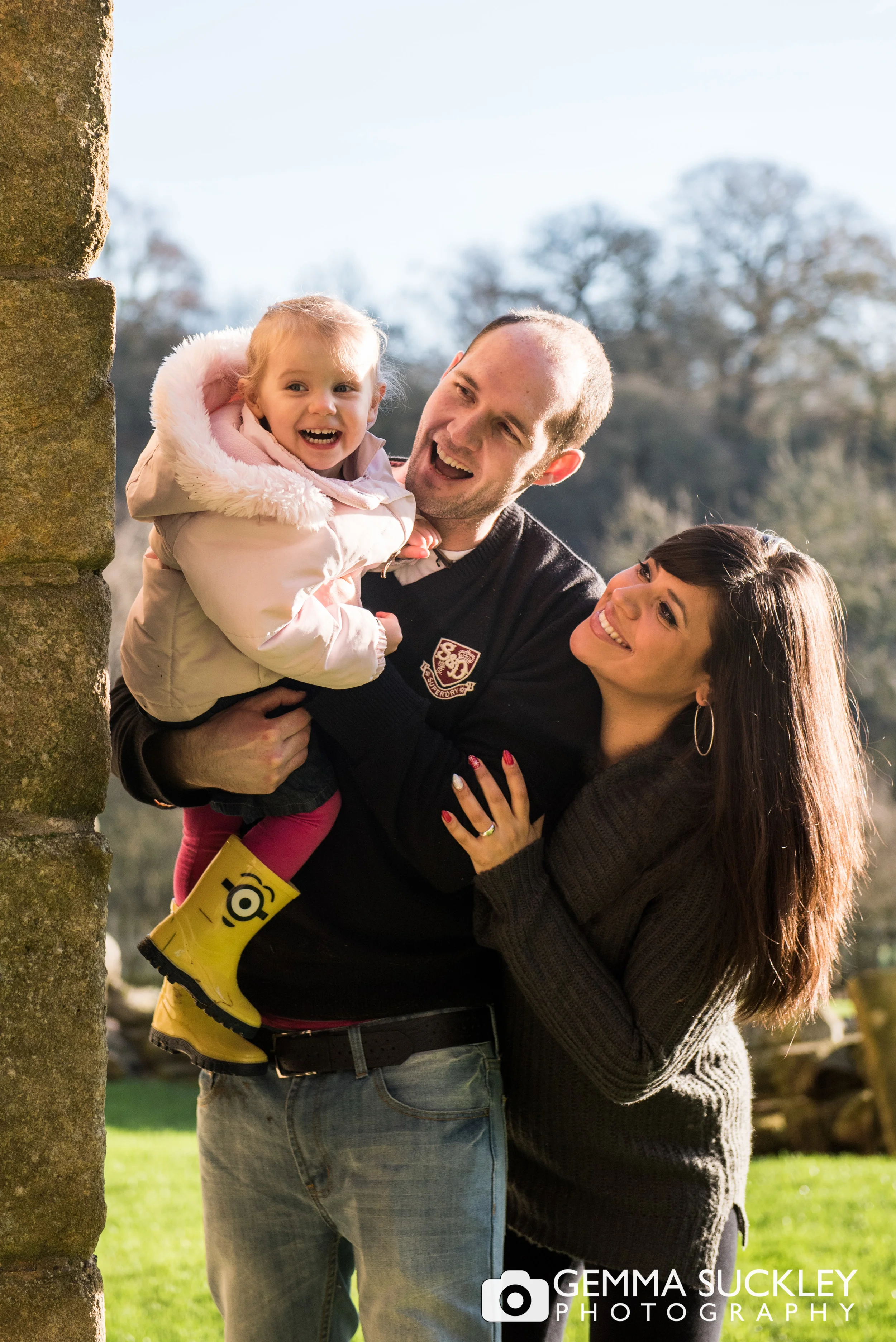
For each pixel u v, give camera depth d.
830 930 2.10
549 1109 2.18
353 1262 2.29
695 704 2.15
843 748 2.12
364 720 2.00
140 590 2.08
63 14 1.53
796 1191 6.04
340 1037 2.05
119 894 14.08
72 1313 1.50
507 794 2.06
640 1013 2.02
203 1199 2.24
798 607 2.06
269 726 1.98
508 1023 2.20
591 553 25.91
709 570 2.05
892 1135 7.01
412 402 24.28
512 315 2.22
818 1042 7.77
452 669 2.12
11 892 1.50
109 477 1.56
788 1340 4.05
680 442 27.70
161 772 2.12
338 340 2.00
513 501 2.30
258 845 2.06
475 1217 1.99
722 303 30.64
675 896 2.04
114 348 1.57
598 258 30.11
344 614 1.96
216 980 2.03
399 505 2.10
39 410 1.53
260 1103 2.11
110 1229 5.29
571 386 2.15
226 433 2.00
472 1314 1.94
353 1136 2.01
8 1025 1.49
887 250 29.89
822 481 20.47
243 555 1.88
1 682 1.51
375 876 2.07
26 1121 1.50
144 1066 10.09
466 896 2.12
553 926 2.02
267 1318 2.15
